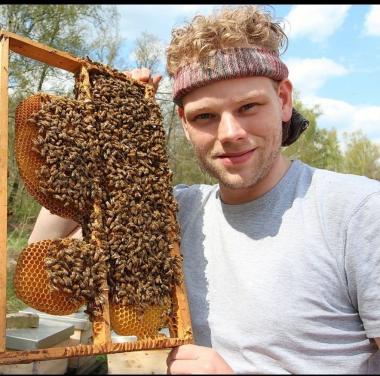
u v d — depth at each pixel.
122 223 0.52
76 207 0.50
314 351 0.49
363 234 0.48
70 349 0.44
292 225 0.52
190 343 0.50
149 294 0.51
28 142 0.50
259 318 0.50
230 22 0.51
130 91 0.58
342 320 0.50
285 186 0.55
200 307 0.55
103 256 0.49
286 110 0.57
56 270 0.47
